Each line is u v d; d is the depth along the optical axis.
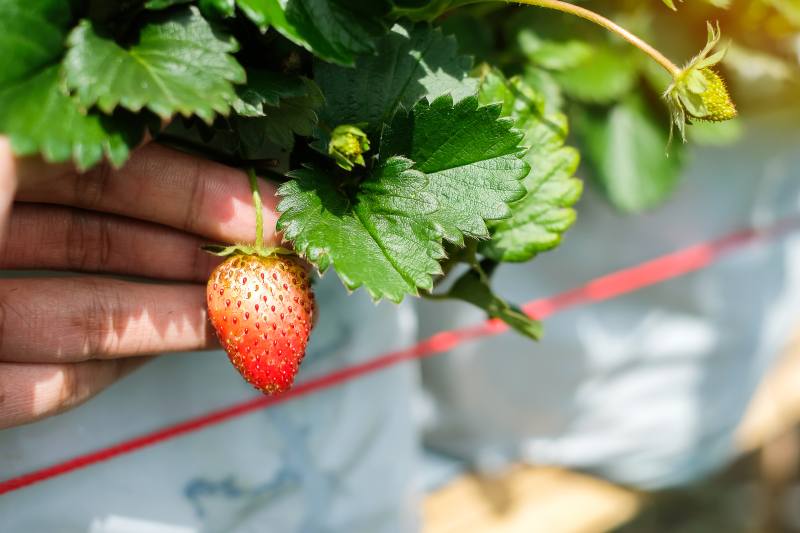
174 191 0.24
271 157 0.27
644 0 0.32
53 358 0.25
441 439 0.42
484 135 0.23
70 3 0.21
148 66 0.21
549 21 0.30
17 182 0.21
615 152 0.33
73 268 0.26
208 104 0.21
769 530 0.56
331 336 0.31
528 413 0.40
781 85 0.36
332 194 0.24
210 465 0.30
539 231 0.26
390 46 0.24
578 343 0.39
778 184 0.41
